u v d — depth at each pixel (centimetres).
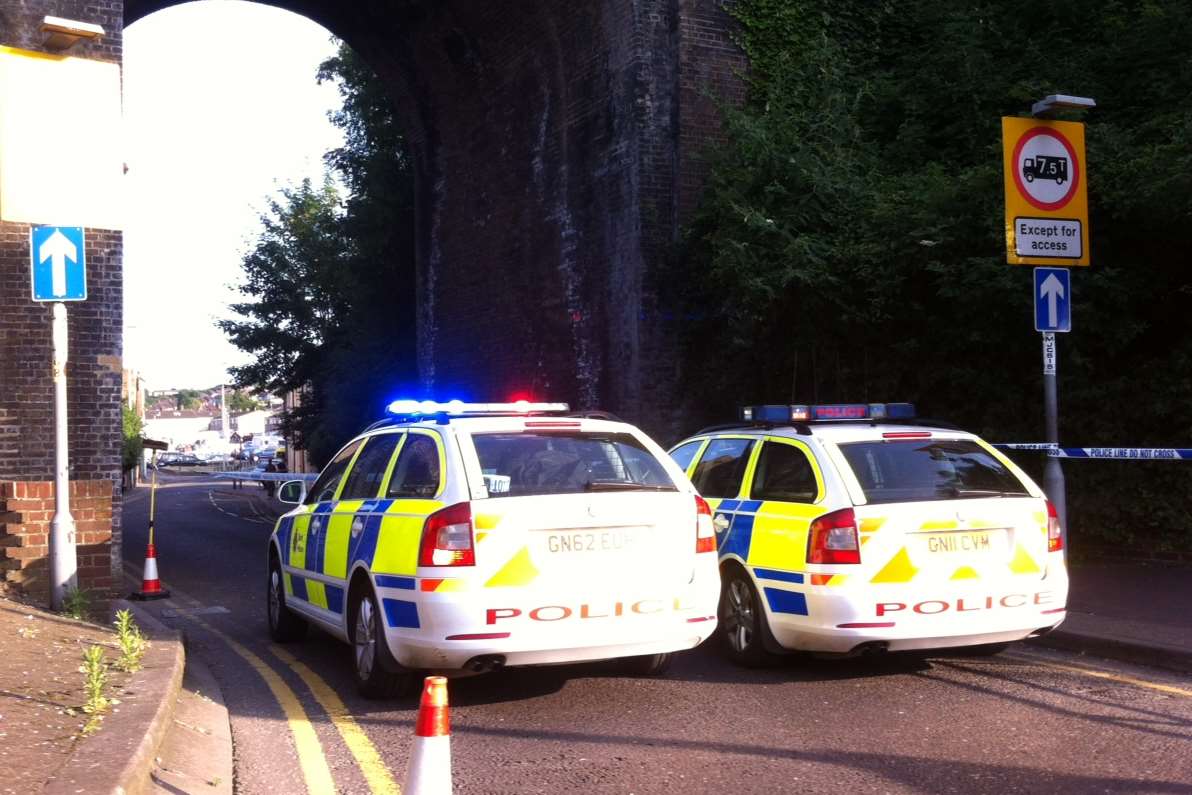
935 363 1273
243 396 12356
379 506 705
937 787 496
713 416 1678
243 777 536
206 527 2627
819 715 629
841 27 1745
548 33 1898
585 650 627
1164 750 545
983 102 1426
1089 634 785
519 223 2034
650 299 1672
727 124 1530
